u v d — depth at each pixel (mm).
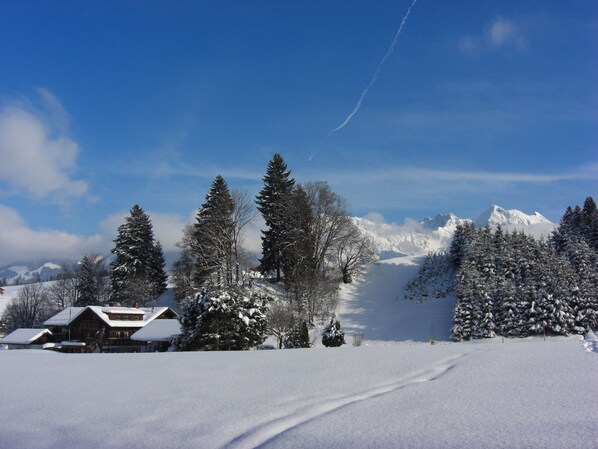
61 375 14391
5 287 154000
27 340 59094
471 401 8742
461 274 51219
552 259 50438
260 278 63875
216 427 8258
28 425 9422
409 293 59875
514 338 45469
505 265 54281
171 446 7582
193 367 14617
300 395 10125
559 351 14586
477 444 6469
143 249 72125
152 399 10562
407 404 8797
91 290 82500
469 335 46562
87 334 61094
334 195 59562
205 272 56062
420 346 18094
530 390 9391
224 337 30641
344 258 66312
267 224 64438
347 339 49312
